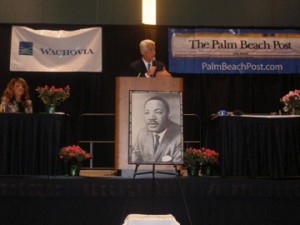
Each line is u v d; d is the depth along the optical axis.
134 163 3.80
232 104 7.46
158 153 3.83
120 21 7.71
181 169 4.92
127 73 7.37
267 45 7.35
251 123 4.52
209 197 4.43
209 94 7.46
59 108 7.32
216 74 7.43
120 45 7.41
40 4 7.68
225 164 4.46
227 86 7.46
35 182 4.35
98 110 7.36
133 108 3.89
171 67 7.28
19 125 4.49
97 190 4.37
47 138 4.49
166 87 4.35
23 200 4.39
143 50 5.87
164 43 7.39
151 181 4.37
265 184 4.41
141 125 3.87
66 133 4.80
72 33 7.22
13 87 5.18
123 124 4.33
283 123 4.52
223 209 4.45
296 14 7.80
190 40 7.34
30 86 7.26
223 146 4.47
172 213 4.42
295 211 4.48
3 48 7.23
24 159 4.48
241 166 4.48
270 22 7.79
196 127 7.35
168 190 4.36
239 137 4.50
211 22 7.77
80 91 7.39
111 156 7.20
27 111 5.15
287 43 7.35
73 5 7.72
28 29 7.17
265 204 4.48
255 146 4.51
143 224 2.47
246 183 4.40
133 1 7.73
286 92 7.45
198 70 7.30
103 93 7.38
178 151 3.84
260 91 7.49
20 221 4.37
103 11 7.72
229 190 4.39
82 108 7.35
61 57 7.18
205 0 7.79
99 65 7.20
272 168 4.50
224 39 7.34
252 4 7.82
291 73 7.34
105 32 7.40
